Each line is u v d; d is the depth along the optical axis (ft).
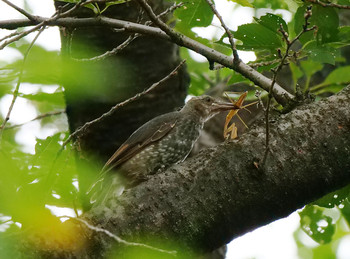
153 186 28.91
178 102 46.32
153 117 44.96
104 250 26.89
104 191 41.04
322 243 43.73
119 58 44.01
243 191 29.01
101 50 44.04
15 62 30.37
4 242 24.45
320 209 43.34
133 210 28.22
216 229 28.86
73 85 28.68
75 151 35.01
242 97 41.06
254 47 35.65
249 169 29.27
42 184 29.07
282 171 29.35
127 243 26.27
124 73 44.06
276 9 55.42
